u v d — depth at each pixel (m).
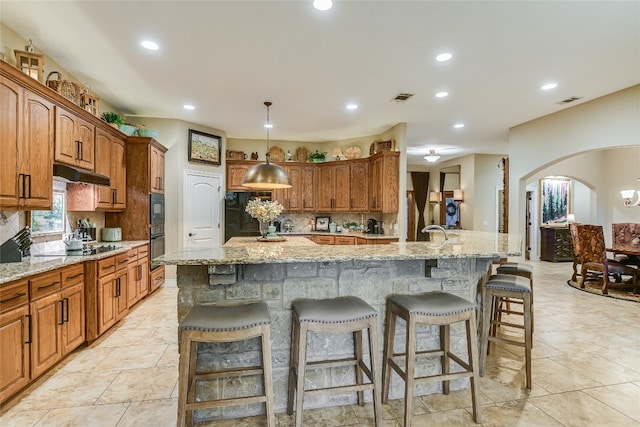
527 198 8.82
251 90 4.22
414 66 3.54
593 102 4.64
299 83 3.99
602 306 4.47
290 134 6.73
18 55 2.73
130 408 2.17
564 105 4.87
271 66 3.53
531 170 5.68
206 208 6.06
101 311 3.28
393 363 2.19
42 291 2.47
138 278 4.28
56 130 2.99
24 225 3.06
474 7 2.51
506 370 2.67
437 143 7.58
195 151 5.83
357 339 2.16
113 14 2.60
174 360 2.87
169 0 2.43
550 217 8.76
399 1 2.44
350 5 2.48
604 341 3.27
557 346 3.15
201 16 2.63
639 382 2.49
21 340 2.26
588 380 2.51
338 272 2.26
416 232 10.62
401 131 5.78
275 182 4.29
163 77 3.81
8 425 1.99
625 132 4.27
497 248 2.46
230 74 3.73
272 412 1.77
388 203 5.84
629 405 2.19
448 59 3.38
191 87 4.12
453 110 5.10
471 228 8.85
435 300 2.13
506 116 5.41
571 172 7.82
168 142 5.50
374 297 2.33
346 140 7.13
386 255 2.09
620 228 5.82
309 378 2.21
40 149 2.77
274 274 2.16
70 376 2.58
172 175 5.51
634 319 3.93
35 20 2.68
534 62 3.44
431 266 2.37
